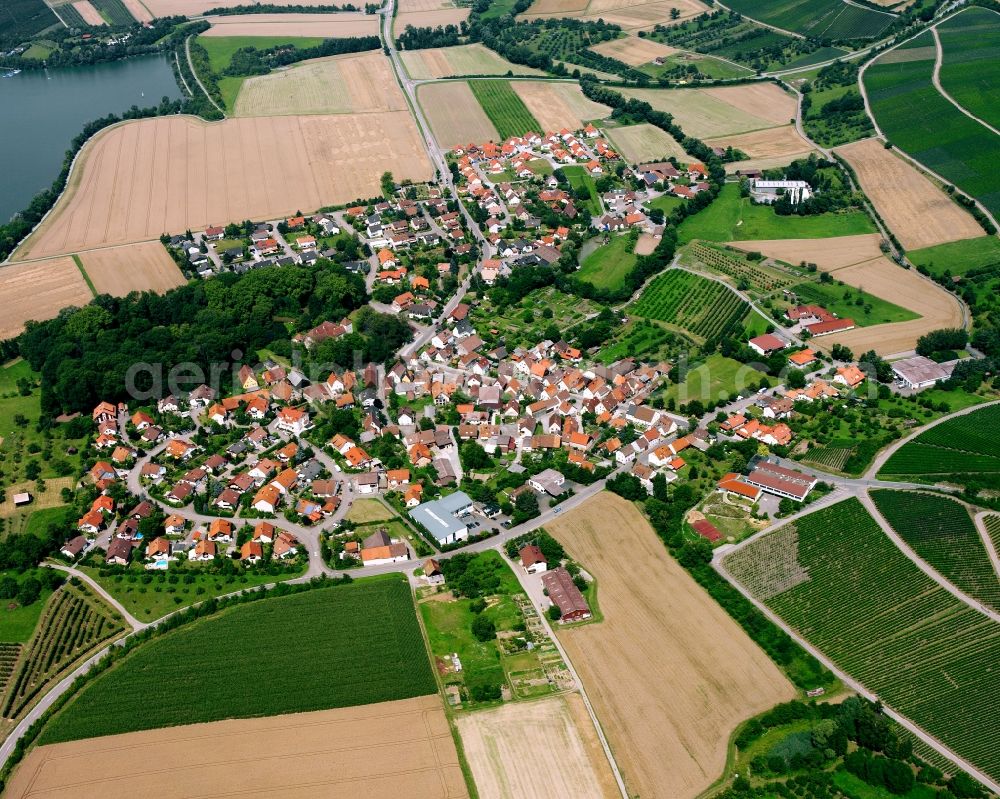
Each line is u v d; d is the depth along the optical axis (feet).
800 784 544.21
